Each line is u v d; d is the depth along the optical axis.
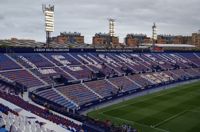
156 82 91.62
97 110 57.25
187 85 93.56
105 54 102.25
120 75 87.00
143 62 108.81
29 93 53.53
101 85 74.44
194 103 64.62
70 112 49.41
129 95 74.12
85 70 83.06
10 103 40.72
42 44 112.56
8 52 73.06
